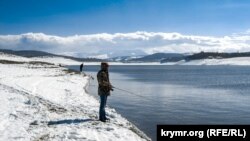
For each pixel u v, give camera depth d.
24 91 20.69
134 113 19.91
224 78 69.69
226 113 20.70
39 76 40.78
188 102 26.42
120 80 59.66
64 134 10.04
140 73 101.50
